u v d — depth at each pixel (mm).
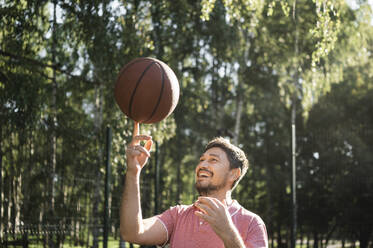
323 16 7254
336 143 15344
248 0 7660
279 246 15125
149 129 8680
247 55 13188
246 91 14969
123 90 2203
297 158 15930
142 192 8039
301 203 14969
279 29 12430
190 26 11523
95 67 8812
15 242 6039
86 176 7625
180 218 1987
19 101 6848
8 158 7086
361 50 13070
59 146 7852
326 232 14844
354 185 14172
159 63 2287
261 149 16250
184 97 10969
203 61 12375
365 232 14164
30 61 7707
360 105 15359
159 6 9305
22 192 7086
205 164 1942
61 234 6281
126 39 8453
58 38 7961
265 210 15078
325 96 15555
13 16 7172
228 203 1933
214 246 1857
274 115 15812
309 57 12539
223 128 14055
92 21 8047
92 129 10125
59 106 8906
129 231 1846
